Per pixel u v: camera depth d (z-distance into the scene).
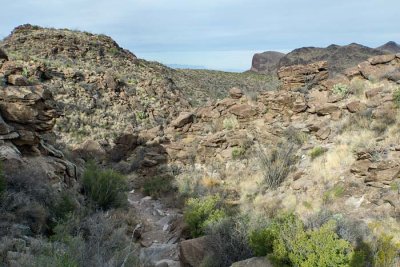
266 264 7.62
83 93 38.78
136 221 13.92
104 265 6.90
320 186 14.61
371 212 11.44
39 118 13.23
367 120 17.42
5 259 6.26
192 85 63.81
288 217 8.57
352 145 16.12
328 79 23.20
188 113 26.42
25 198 9.70
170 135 25.42
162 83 51.78
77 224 9.66
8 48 47.75
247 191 17.56
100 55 54.59
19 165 11.03
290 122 21.56
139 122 38.47
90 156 25.98
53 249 7.16
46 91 13.99
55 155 14.41
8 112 12.57
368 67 21.70
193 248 9.55
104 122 35.31
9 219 8.60
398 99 16.84
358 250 7.42
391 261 7.28
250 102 24.72
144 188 20.97
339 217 8.78
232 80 71.44
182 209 17.12
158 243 12.59
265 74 80.12
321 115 20.33
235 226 9.80
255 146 21.52
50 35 53.47
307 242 7.09
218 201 14.17
